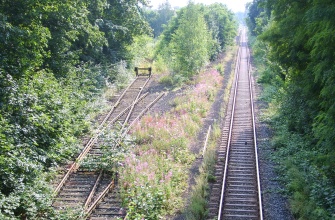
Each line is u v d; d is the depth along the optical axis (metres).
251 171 13.69
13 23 15.08
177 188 12.66
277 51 17.02
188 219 10.33
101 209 11.38
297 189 11.71
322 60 10.67
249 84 30.53
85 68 24.95
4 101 12.62
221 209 10.84
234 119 20.61
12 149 11.70
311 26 11.15
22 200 10.48
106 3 28.11
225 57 49.62
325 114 10.70
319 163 12.30
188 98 23.50
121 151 15.26
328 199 10.61
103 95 24.28
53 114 15.36
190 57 32.56
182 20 34.53
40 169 12.20
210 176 13.02
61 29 19.44
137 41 41.41
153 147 16.06
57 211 10.76
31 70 15.64
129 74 30.91
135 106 23.12
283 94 21.77
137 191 11.60
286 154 15.04
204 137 17.80
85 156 15.16
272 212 10.79
